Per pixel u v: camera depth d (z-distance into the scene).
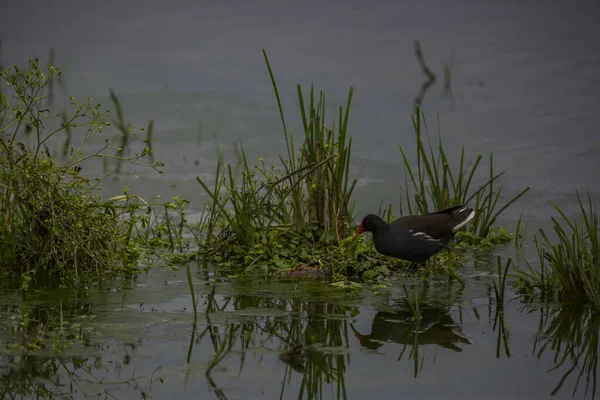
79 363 8.77
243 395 8.05
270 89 21.22
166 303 10.83
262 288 11.59
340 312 10.55
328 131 13.21
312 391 8.16
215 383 8.30
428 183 16.83
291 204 13.37
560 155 17.75
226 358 8.93
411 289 11.63
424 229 12.21
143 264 12.88
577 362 8.90
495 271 12.60
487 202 16.09
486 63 22.72
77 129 19.06
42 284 11.61
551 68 22.27
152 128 19.17
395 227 12.30
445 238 12.44
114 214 12.51
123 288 11.51
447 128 19.17
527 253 13.64
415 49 22.94
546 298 11.16
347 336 9.66
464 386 8.28
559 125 19.14
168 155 18.03
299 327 9.95
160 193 16.28
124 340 9.36
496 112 19.98
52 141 18.23
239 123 19.50
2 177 11.96
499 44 23.94
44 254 12.16
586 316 10.38
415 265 12.90
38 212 12.16
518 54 23.25
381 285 11.78
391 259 13.12
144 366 8.69
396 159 17.86
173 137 18.83
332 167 13.12
